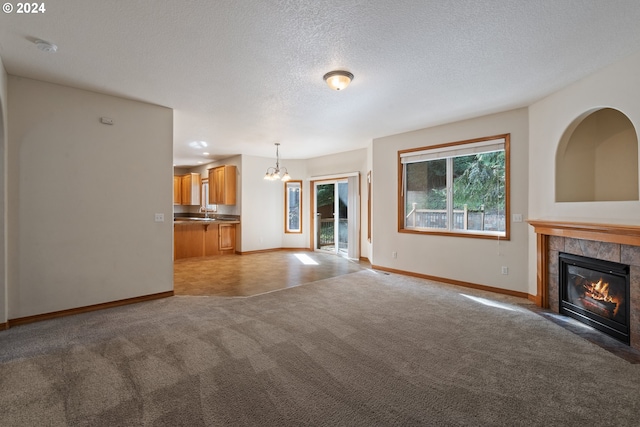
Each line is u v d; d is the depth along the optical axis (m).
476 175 4.57
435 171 5.02
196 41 2.44
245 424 1.67
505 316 3.34
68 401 1.86
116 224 3.67
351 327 3.01
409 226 5.38
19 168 3.08
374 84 3.28
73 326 3.03
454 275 4.69
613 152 3.27
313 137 5.73
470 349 2.56
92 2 1.96
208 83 3.26
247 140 6.00
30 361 2.34
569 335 2.85
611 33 2.33
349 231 7.09
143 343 2.65
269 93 3.54
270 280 4.98
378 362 2.34
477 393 1.96
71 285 3.38
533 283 3.91
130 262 3.77
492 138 4.28
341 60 2.76
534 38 2.40
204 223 7.11
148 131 3.89
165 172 4.04
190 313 3.42
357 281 4.88
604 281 2.93
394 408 1.81
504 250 4.20
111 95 3.61
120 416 1.73
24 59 2.74
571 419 1.72
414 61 2.78
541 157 3.74
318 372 2.19
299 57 2.70
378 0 1.95
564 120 3.38
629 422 1.69
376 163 5.77
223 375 2.15
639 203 2.57
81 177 3.44
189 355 2.43
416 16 2.12
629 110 2.66
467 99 3.73
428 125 4.87
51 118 3.25
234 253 7.77
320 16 2.12
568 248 3.33
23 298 3.12
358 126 4.94
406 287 4.52
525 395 1.94
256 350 2.52
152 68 2.91
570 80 3.19
